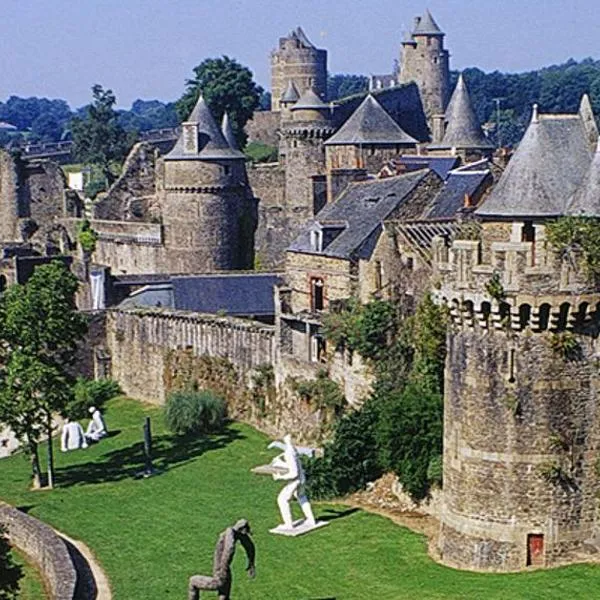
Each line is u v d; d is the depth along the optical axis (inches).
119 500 2459.4
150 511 2362.2
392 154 4178.2
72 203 5413.4
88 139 7047.2
